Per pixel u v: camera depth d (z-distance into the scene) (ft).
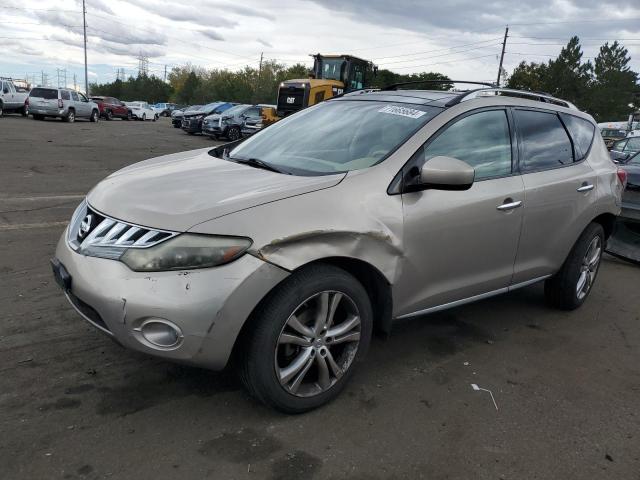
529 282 13.98
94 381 10.33
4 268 15.97
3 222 21.26
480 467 8.70
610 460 9.10
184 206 8.93
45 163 38.75
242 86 286.66
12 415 9.17
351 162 10.93
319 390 9.81
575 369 12.28
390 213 10.14
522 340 13.65
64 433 8.80
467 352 12.75
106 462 8.23
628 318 15.70
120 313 8.44
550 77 219.00
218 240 8.48
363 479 8.26
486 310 15.55
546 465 8.86
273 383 9.13
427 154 11.02
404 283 10.64
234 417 9.52
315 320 9.54
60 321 12.69
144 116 142.61
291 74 282.56
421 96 12.92
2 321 12.53
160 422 9.25
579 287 15.61
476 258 11.98
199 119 82.33
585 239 15.08
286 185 9.65
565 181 13.97
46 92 89.35
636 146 42.83
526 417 10.20
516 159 12.99
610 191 15.69
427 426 9.69
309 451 8.79
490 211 11.90
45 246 18.34
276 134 13.32
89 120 99.66
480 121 12.31
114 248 8.82
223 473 8.16
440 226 10.94
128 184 10.18
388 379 11.25
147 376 10.62
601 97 232.73
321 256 9.19
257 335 8.87
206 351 8.53
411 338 13.32
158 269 8.41
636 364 12.75
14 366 10.66
